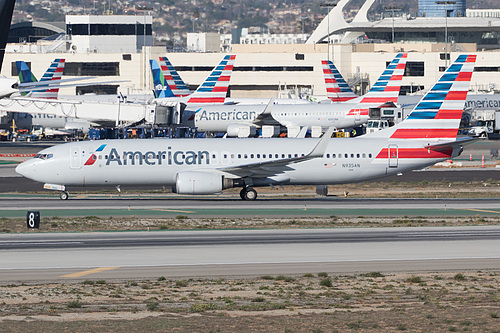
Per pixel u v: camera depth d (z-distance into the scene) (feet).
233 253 551.59
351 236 624.18
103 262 519.60
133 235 627.05
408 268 509.35
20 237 615.57
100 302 418.31
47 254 545.03
